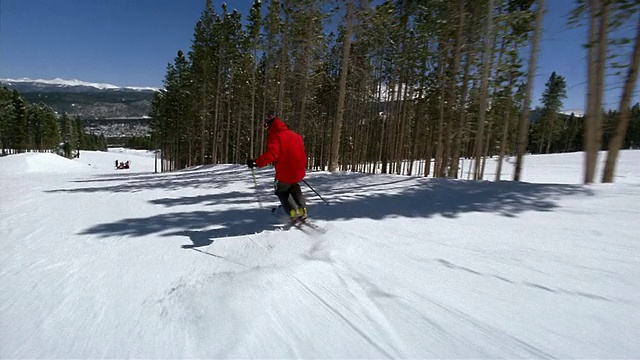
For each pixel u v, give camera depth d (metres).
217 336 1.80
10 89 69.56
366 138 30.31
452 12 11.95
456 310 1.97
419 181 7.64
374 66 22.34
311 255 2.96
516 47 11.74
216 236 3.98
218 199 7.08
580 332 1.72
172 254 3.38
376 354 1.61
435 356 1.58
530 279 2.35
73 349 1.84
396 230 3.68
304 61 19.89
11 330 2.07
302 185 8.34
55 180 17.98
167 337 1.87
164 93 38.62
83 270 3.07
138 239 4.06
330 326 1.85
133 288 2.61
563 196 4.90
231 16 30.00
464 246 3.08
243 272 2.70
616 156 6.25
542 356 1.56
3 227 5.12
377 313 1.97
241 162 41.56
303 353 1.63
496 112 19.91
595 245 2.96
